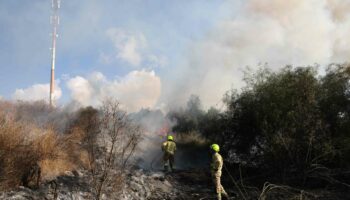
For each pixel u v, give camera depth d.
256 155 13.84
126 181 9.92
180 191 10.79
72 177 9.71
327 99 12.97
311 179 11.40
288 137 11.61
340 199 9.22
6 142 8.98
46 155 10.14
